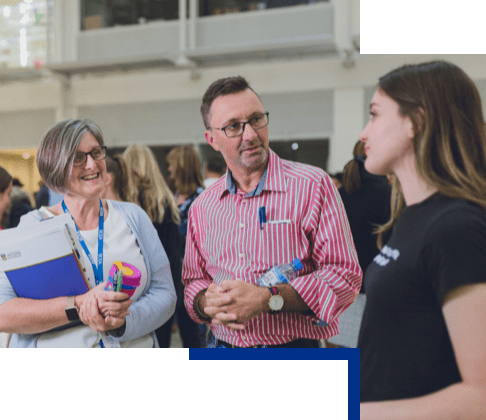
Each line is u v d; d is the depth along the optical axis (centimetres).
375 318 90
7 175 215
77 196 138
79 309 124
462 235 78
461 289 76
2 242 126
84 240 137
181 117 779
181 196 273
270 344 132
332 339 185
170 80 783
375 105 96
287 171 140
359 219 191
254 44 682
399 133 92
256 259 134
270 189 136
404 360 85
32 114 855
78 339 132
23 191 321
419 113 89
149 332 145
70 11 823
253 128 133
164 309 141
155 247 151
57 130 133
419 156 88
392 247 92
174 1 778
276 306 121
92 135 137
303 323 133
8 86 863
